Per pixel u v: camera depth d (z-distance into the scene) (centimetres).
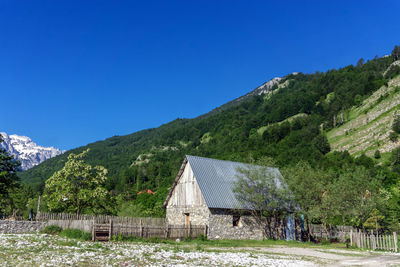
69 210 4694
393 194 6881
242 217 4044
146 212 5800
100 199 4850
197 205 3981
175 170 16500
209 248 2817
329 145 14612
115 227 2931
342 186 4091
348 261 2145
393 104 15525
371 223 4828
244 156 13125
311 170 4459
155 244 2825
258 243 3591
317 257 2398
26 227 3453
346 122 17188
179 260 1872
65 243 2270
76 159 5034
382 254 2742
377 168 10575
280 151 14112
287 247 3288
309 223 4681
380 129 14175
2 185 4475
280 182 4306
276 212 4131
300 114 19825
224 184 4209
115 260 1702
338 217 5728
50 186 4747
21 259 1530
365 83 19912
